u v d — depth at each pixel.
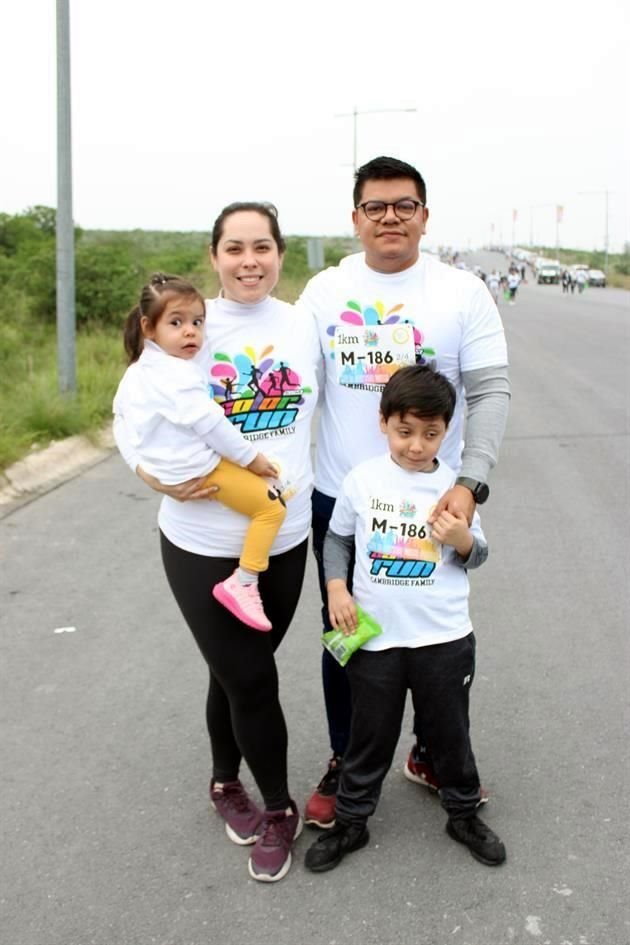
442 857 2.90
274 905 2.69
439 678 2.80
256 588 2.74
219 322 2.73
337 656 2.79
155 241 65.56
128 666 4.26
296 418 2.80
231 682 2.81
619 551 5.85
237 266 2.66
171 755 3.51
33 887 2.78
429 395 2.66
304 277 33.41
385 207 2.78
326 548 2.96
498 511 6.82
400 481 2.80
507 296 40.12
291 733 3.67
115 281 18.53
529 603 4.96
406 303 2.90
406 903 2.69
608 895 2.70
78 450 9.04
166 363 2.60
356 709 2.84
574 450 9.07
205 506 2.73
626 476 7.96
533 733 3.62
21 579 5.45
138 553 5.92
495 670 4.16
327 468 3.11
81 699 3.95
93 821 3.11
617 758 3.43
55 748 3.56
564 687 3.99
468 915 2.63
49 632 4.66
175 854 2.94
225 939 2.55
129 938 2.56
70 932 2.59
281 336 2.78
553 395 12.67
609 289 57.56
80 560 5.79
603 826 3.03
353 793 2.88
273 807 2.92
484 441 2.80
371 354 2.93
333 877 2.81
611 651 4.35
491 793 3.22
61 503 7.24
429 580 2.78
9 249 29.67
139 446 2.67
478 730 3.64
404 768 3.43
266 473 2.70
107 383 11.69
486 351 2.92
